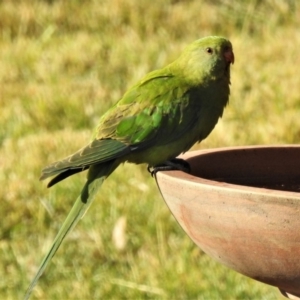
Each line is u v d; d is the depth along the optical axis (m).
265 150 6.32
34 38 16.66
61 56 15.25
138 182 11.09
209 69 7.19
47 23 16.97
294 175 6.33
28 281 9.88
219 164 6.28
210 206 5.12
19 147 12.21
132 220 10.50
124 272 9.88
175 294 9.42
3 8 17.22
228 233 5.12
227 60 7.28
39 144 12.14
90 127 12.91
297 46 15.04
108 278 9.80
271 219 4.87
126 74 14.71
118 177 11.23
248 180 6.30
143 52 15.46
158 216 10.45
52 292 9.67
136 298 9.46
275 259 5.03
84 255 10.20
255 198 4.87
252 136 11.95
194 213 5.28
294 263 4.98
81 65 14.99
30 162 11.65
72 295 9.58
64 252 10.23
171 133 6.99
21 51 15.73
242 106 12.82
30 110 13.31
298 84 13.41
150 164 7.12
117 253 10.16
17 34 16.84
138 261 10.02
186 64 7.28
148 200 10.71
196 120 7.12
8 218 10.80
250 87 13.57
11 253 10.32
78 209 6.61
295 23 16.48
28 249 10.35
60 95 13.68
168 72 7.32
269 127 12.11
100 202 10.80
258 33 16.36
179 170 5.83
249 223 4.96
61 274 9.96
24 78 14.75
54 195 11.00
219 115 7.41
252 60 14.62
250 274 5.34
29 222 10.78
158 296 9.44
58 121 13.07
